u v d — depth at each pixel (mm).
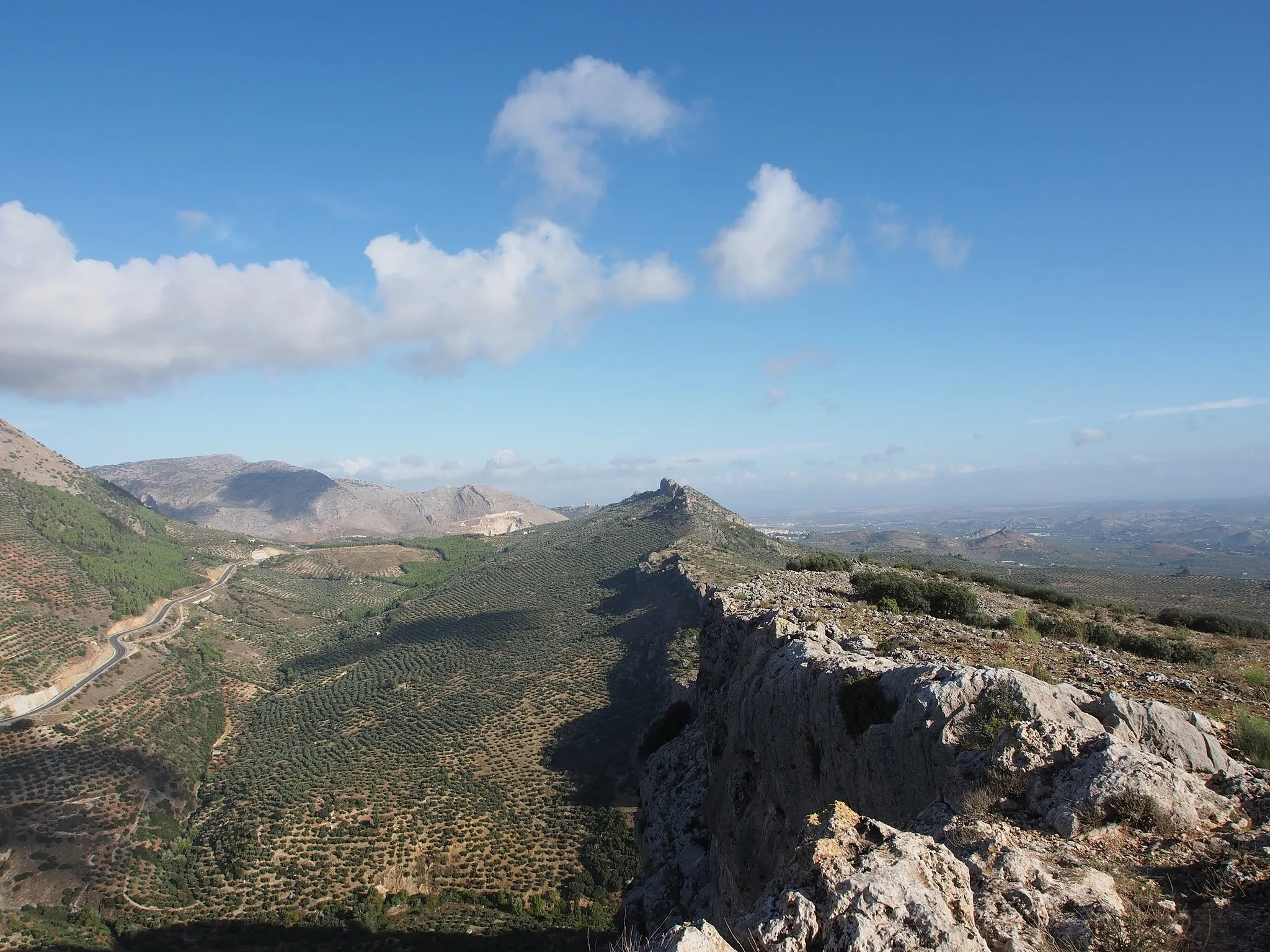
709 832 22859
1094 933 6309
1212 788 8867
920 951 5719
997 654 16875
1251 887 6562
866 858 6883
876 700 12406
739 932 6668
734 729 19719
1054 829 8219
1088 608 31516
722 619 24891
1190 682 14953
